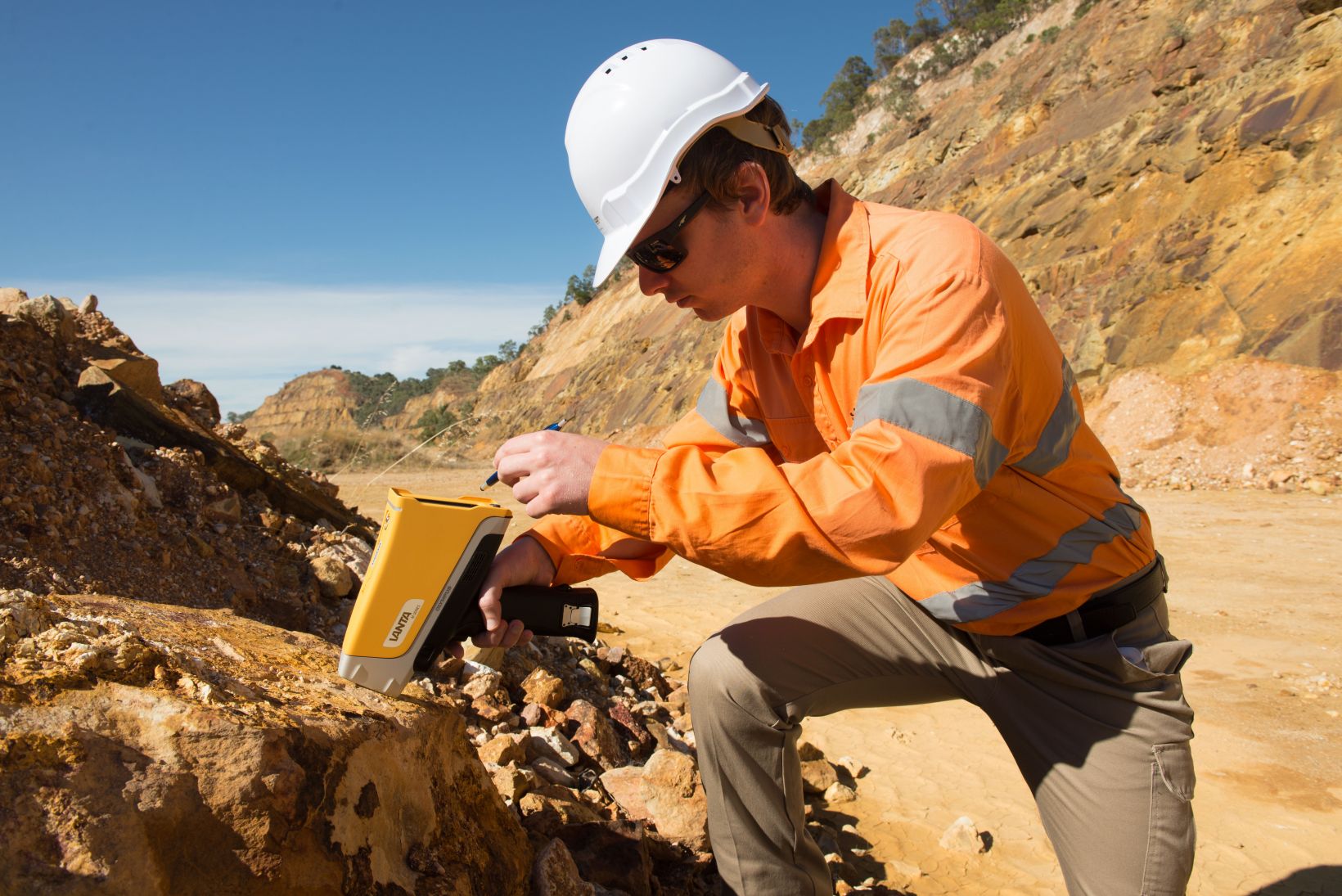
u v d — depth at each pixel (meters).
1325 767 3.48
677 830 2.45
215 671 1.43
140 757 1.14
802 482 1.36
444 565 1.53
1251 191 15.16
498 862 1.70
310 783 1.26
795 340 1.74
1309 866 2.75
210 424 4.77
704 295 1.65
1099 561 1.64
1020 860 2.79
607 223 1.60
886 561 1.34
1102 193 18.64
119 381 3.91
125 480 3.20
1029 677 1.73
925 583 1.74
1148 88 21.17
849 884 2.61
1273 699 4.23
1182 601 6.09
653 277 1.63
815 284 1.57
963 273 1.42
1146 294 15.52
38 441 2.96
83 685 1.21
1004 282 1.47
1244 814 3.11
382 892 1.33
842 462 1.36
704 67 1.56
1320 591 6.17
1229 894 2.62
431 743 1.63
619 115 1.55
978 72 38.81
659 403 32.72
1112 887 1.67
